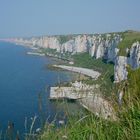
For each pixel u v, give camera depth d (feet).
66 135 17.42
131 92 19.66
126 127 17.03
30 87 318.65
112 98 19.30
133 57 305.32
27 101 220.02
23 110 178.40
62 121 18.11
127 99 18.71
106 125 17.78
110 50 530.27
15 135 17.16
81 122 17.99
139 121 16.80
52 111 18.52
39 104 18.83
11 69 536.83
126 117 17.20
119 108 18.62
